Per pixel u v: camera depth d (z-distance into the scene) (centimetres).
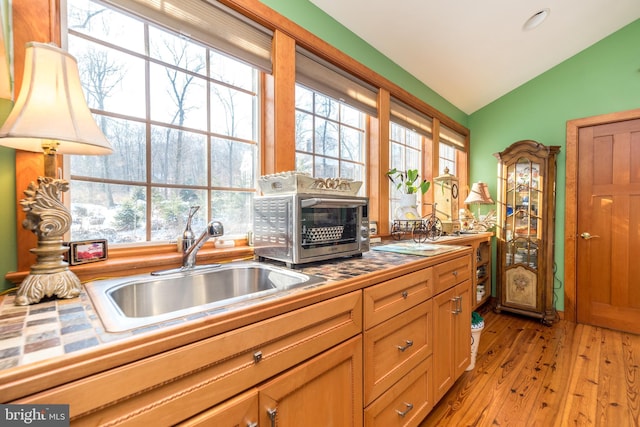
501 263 309
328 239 132
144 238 124
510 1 196
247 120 159
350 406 100
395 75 239
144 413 55
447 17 200
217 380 65
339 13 181
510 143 326
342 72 194
